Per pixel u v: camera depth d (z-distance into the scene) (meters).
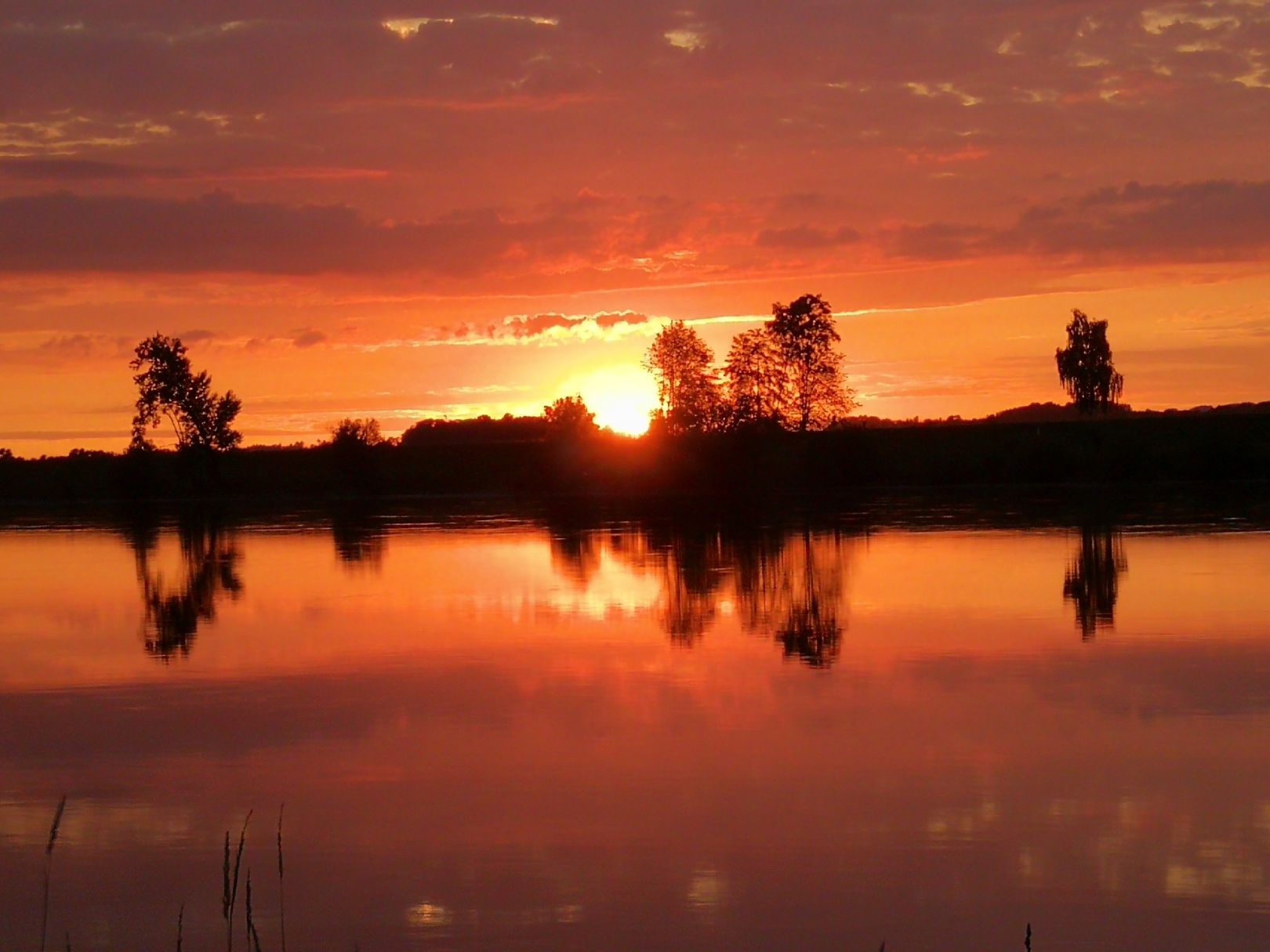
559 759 19.28
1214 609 31.27
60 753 20.30
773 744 19.84
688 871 14.94
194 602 37.62
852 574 40.16
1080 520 58.72
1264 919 13.43
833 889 14.37
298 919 13.98
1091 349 135.12
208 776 18.92
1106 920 13.49
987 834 15.84
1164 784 17.55
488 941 13.34
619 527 62.78
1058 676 24.08
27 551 57.88
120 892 14.80
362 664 27.05
